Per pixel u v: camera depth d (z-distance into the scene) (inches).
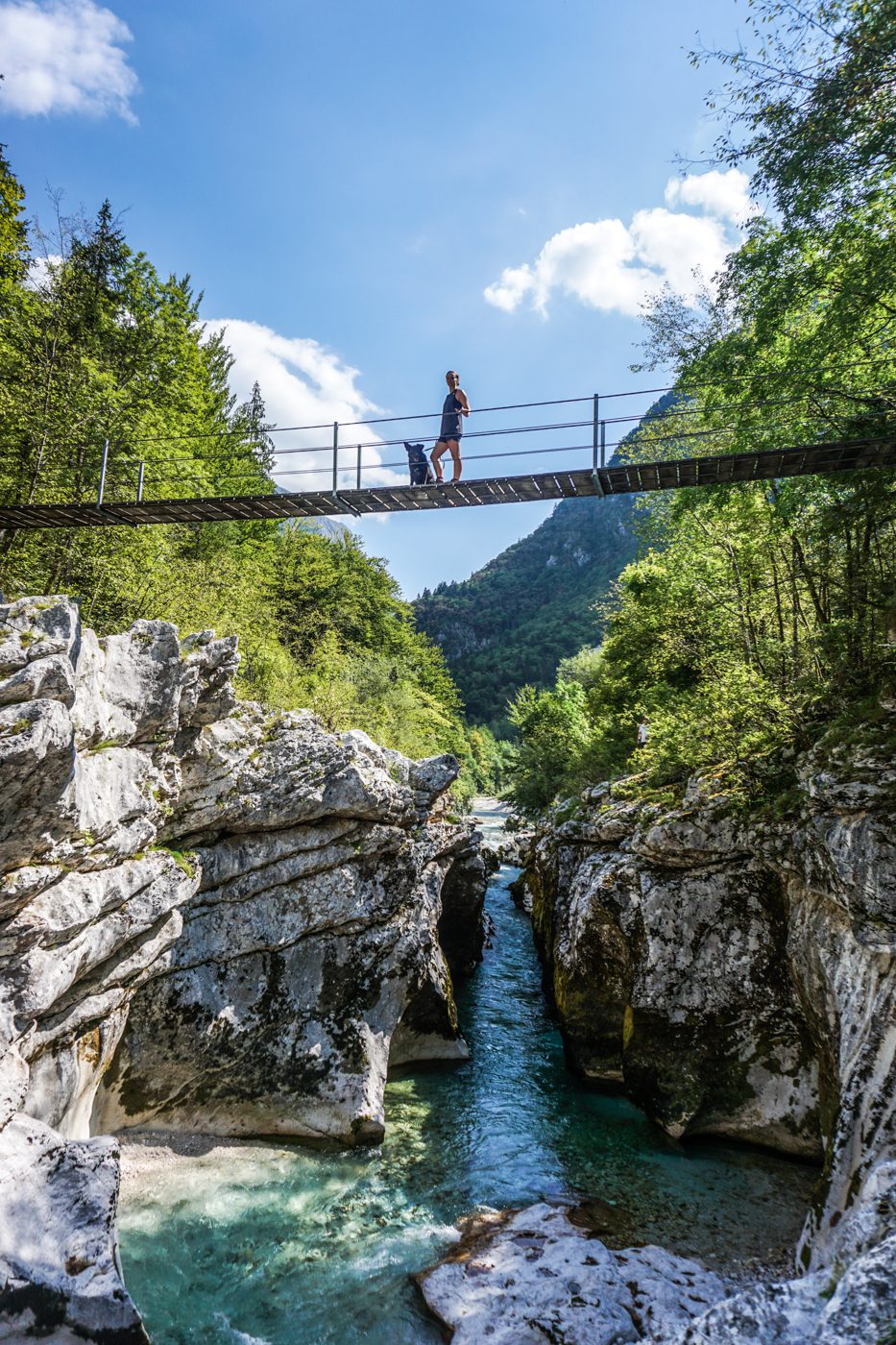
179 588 780.6
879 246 452.1
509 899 1246.3
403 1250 389.1
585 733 1608.0
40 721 317.1
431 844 692.7
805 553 701.9
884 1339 204.1
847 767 409.7
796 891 484.4
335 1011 541.0
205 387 1424.7
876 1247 242.2
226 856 519.2
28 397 651.5
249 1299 349.4
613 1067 603.8
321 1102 510.3
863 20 421.1
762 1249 385.7
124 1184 427.8
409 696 1678.2
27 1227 269.9
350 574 2135.8
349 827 562.9
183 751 494.0
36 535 674.8
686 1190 443.8
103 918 393.7
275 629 1258.0
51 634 358.6
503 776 3422.7
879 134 427.5
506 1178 460.8
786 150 464.1
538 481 472.1
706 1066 514.6
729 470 454.6
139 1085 474.9
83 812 369.1
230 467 1402.6
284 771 533.0
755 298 546.6
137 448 757.3
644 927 556.1
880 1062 353.7
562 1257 360.2
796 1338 248.4
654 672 1113.4
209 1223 403.2
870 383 518.6
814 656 578.9
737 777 542.9
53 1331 256.5
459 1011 759.1
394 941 576.7
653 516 1050.1
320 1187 446.0
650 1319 315.0
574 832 784.3
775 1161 475.8
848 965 401.7
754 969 513.3
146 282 869.2
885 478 487.2
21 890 332.5
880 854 367.9
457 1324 325.1
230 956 515.5
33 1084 361.7
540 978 869.2
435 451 528.7
